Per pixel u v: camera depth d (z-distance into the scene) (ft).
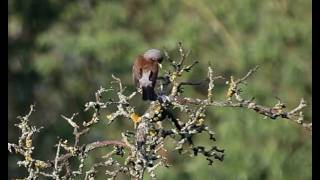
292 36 54.70
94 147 23.44
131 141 24.36
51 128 60.85
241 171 52.70
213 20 58.44
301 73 54.60
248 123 53.16
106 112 57.67
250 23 56.90
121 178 39.52
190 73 56.29
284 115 23.16
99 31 59.62
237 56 55.98
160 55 30.12
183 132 23.49
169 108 25.48
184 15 59.52
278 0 56.44
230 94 23.61
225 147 53.11
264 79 54.80
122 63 59.47
